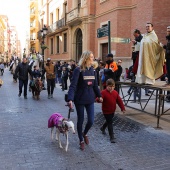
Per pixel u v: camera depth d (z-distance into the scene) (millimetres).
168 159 4301
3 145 4875
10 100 10492
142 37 7035
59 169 3846
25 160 4168
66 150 4582
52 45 34469
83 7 21859
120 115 7613
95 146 4883
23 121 6828
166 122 6855
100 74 9828
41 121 6836
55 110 8422
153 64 6574
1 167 3889
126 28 17172
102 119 7133
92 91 4715
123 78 16391
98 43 20609
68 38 27109
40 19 40469
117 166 3982
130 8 16922
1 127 6188
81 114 4645
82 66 4570
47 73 11164
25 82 11109
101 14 19797
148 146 4926
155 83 7242
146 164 4078
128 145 4965
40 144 4957
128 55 17156
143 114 7836
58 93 13102
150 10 15023
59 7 30547
